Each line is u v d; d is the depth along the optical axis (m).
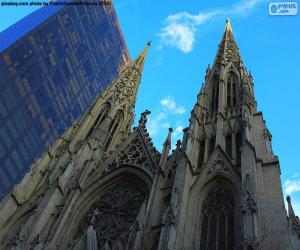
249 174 41.62
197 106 59.19
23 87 92.25
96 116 74.69
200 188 44.62
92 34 134.75
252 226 35.34
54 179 58.47
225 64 70.44
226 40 82.56
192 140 51.84
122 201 51.44
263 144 49.28
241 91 61.12
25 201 55.56
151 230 41.69
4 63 88.06
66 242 47.09
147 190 50.81
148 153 55.91
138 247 38.91
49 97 101.12
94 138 65.19
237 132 52.09
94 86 128.25
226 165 46.34
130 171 54.34
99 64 136.25
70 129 70.94
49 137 97.31
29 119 91.38
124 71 90.25
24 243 44.53
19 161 84.19
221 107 57.84
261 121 53.81
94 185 54.00
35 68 98.25
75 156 59.91
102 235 46.97
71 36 119.69
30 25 103.44
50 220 48.69
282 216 38.59
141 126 61.75
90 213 50.75
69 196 51.56
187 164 46.34
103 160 58.78
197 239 39.81
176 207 39.75
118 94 80.69
